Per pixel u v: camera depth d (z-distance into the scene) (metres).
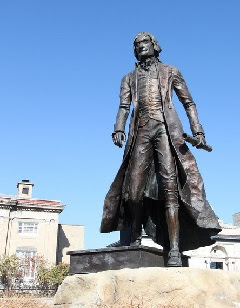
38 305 8.29
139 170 6.12
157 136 6.16
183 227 6.16
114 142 6.39
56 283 37.09
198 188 5.91
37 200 42.47
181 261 5.62
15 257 38.03
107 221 6.15
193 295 4.75
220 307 4.80
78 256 5.79
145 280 4.86
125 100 6.60
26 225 41.88
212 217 5.84
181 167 5.90
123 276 4.97
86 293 5.10
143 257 5.38
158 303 4.74
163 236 6.36
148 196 6.18
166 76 6.44
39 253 41.12
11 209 41.75
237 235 42.56
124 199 6.24
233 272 5.23
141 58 6.56
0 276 36.97
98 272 5.25
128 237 6.66
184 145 6.06
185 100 6.46
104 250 5.57
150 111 6.24
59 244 44.44
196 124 6.27
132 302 4.80
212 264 41.69
